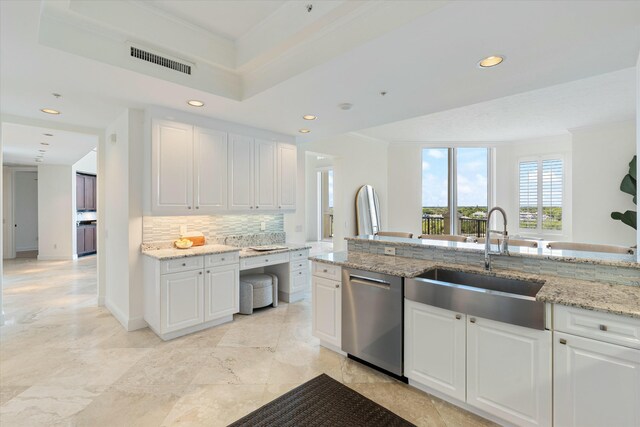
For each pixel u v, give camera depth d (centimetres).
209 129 360
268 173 423
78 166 820
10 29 184
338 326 277
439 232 737
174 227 368
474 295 194
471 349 199
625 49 206
